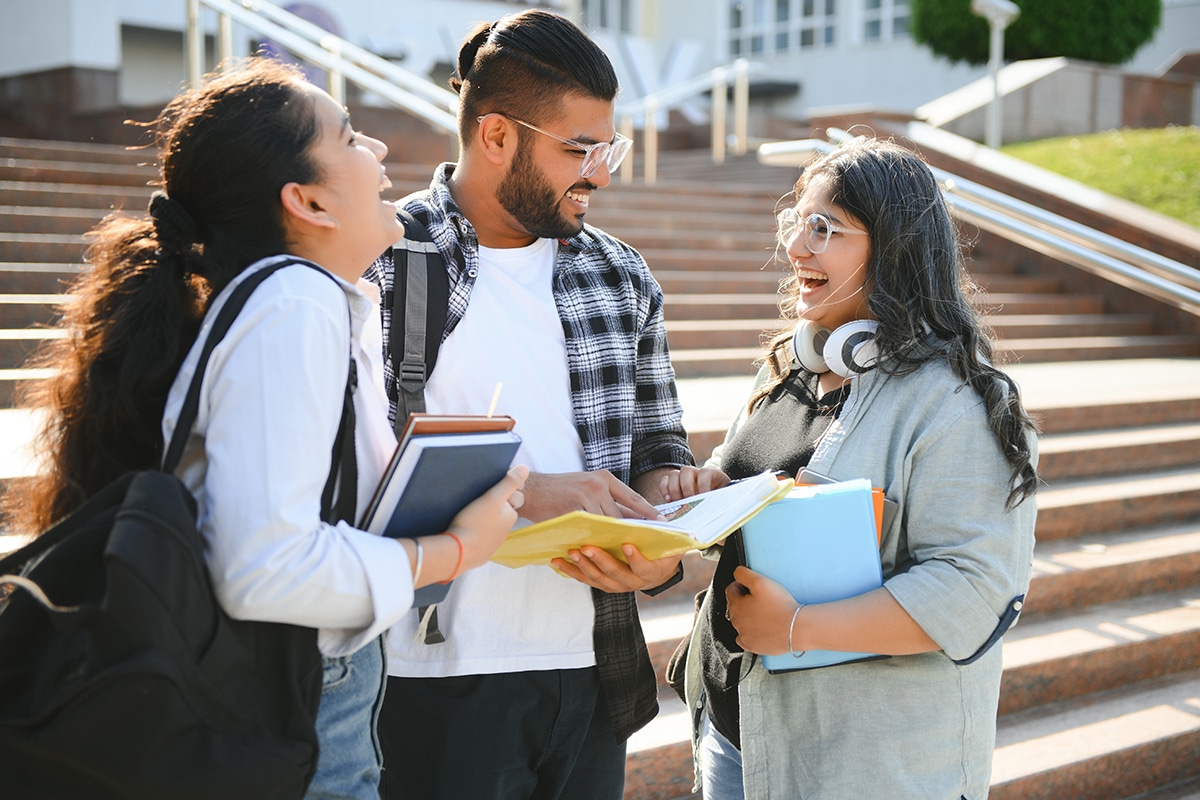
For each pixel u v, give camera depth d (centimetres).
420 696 183
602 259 204
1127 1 1329
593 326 196
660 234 761
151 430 128
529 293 193
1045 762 293
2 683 115
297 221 135
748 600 168
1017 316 750
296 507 119
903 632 160
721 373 557
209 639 117
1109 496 435
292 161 131
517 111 179
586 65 177
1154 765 310
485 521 142
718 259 744
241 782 118
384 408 150
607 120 183
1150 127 1282
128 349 126
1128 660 351
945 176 630
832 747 173
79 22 1173
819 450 178
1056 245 598
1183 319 751
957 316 176
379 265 181
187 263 132
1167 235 780
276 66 138
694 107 1680
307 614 122
